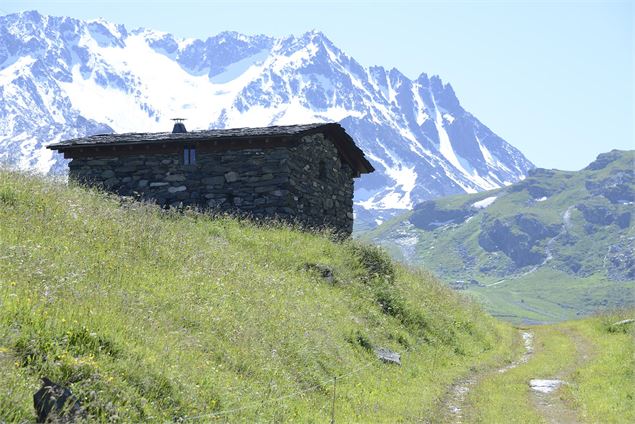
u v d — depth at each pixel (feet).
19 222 55.83
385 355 68.18
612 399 63.16
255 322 55.52
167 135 111.86
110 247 58.90
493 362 86.79
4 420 27.78
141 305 46.75
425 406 56.59
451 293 118.52
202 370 41.75
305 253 88.69
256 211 103.60
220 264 67.00
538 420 55.47
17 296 37.40
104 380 33.81
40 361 32.91
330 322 67.05
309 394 49.42
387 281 90.94
